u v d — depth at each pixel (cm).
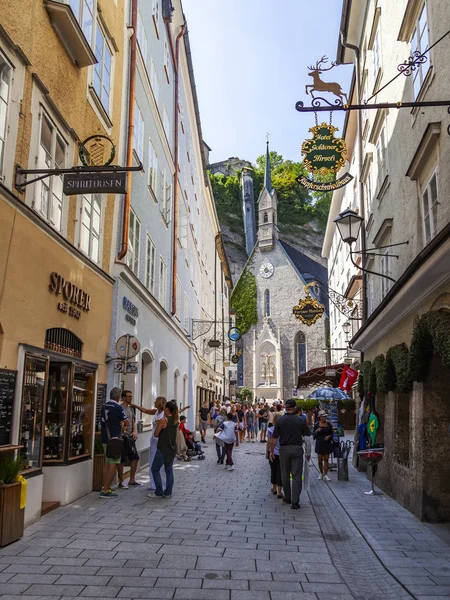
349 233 1272
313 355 6706
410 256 1075
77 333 952
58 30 869
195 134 3178
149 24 1672
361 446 1349
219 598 468
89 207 1068
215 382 4209
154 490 1035
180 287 2377
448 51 798
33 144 777
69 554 586
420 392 854
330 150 961
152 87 1692
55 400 881
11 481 630
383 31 1377
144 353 1502
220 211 10775
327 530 756
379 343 1356
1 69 685
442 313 752
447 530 763
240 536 697
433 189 909
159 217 1825
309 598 475
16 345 704
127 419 994
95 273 1061
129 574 525
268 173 7694
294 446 938
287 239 10494
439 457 830
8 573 520
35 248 769
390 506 950
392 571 568
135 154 1402
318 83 906
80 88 999
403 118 1123
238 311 7256
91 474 998
